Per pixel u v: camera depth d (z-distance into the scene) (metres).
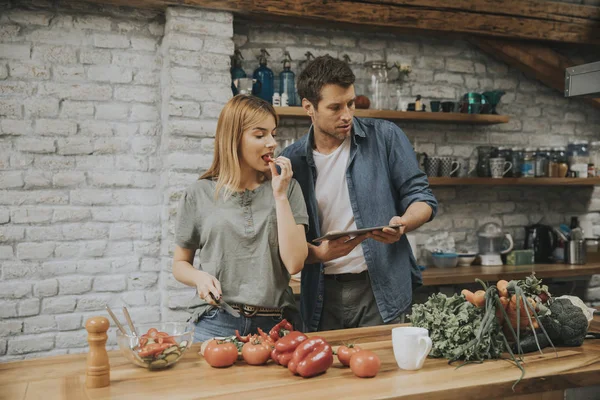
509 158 4.32
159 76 3.57
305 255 1.96
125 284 3.52
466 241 4.40
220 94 3.47
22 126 3.32
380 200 2.44
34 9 3.32
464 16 4.00
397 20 3.82
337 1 3.67
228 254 1.94
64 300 3.40
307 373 1.55
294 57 3.89
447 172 4.08
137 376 1.57
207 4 3.39
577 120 4.70
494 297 1.72
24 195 3.34
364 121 2.52
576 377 1.62
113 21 3.47
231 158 1.96
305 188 2.48
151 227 3.57
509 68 4.48
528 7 4.16
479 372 1.61
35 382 1.52
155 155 3.57
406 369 1.63
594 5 4.42
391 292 2.43
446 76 4.30
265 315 1.93
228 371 1.62
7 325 3.30
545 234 4.46
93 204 3.46
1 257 3.30
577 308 1.86
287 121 3.89
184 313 3.46
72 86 3.40
